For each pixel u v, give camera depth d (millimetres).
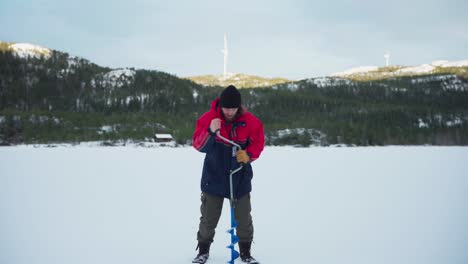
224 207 6242
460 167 15320
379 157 23969
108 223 4988
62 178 11016
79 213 5684
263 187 8883
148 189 8594
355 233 4406
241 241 3400
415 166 16000
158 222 5051
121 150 38312
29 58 123062
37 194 7723
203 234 3406
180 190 8430
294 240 4098
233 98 3178
